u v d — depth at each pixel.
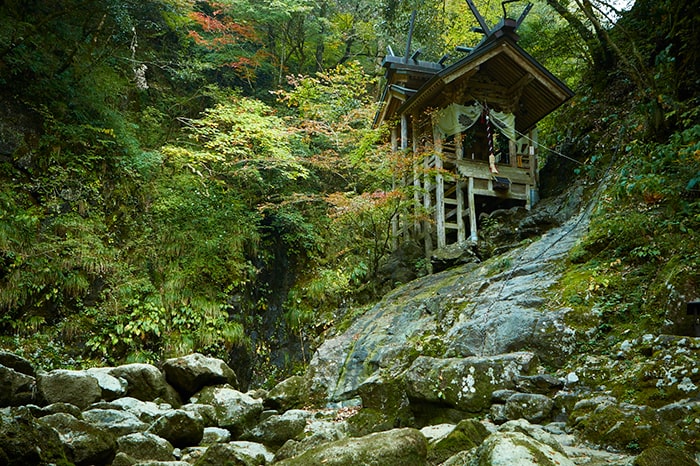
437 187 12.99
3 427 4.37
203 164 15.01
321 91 16.03
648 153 9.42
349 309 13.05
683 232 7.88
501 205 14.37
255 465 5.59
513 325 7.72
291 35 20.62
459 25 19.84
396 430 4.46
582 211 11.13
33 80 12.58
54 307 11.23
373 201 12.55
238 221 14.35
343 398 8.87
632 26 13.34
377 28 18.16
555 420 5.93
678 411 4.96
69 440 5.21
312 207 16.39
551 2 14.48
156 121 15.70
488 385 6.52
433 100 14.12
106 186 13.04
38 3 13.54
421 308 9.92
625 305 7.29
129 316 11.72
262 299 14.48
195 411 7.64
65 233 11.77
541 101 14.23
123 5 15.72
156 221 13.51
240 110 14.87
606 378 6.29
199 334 12.34
